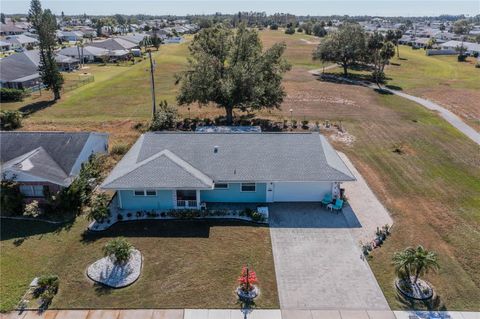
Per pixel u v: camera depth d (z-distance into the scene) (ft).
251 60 140.67
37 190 85.35
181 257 69.62
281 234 77.10
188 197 85.46
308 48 417.28
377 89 224.94
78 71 273.75
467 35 613.93
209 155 90.89
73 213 84.12
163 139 95.61
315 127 144.36
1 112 146.20
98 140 107.14
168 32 556.51
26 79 214.07
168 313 56.90
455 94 209.05
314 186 88.02
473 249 72.49
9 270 65.92
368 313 57.36
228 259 69.31
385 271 66.44
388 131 142.51
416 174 104.99
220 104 140.67
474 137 136.46
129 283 62.69
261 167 87.76
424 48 458.09
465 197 92.53
